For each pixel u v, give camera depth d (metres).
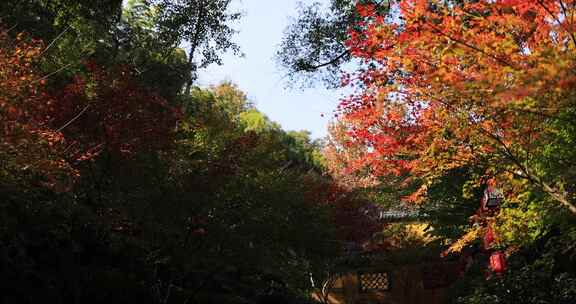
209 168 15.29
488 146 8.80
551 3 7.33
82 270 14.79
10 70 10.52
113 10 22.52
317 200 22.23
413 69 8.06
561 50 7.33
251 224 16.00
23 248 13.32
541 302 11.52
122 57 22.80
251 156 17.36
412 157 11.11
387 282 28.31
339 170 33.62
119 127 13.71
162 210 14.59
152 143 14.22
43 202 13.56
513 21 7.32
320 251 21.27
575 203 9.23
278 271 20.16
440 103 8.55
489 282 13.02
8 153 10.50
